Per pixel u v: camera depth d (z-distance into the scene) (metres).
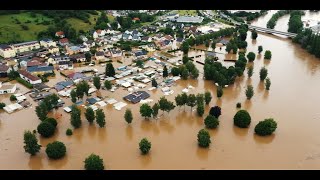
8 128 198.12
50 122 192.00
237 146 177.38
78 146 179.62
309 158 166.88
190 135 188.75
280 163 163.12
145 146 168.25
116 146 179.12
